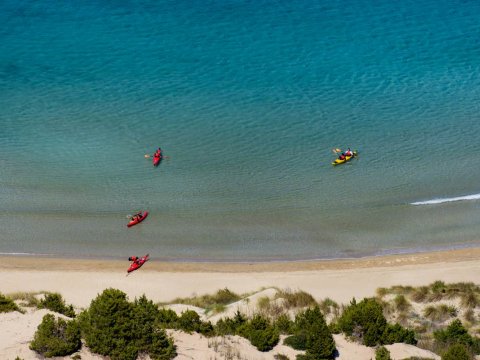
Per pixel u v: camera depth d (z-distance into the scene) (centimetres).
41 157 9956
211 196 9319
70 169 9738
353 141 10562
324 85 12100
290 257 8281
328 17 14525
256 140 10506
